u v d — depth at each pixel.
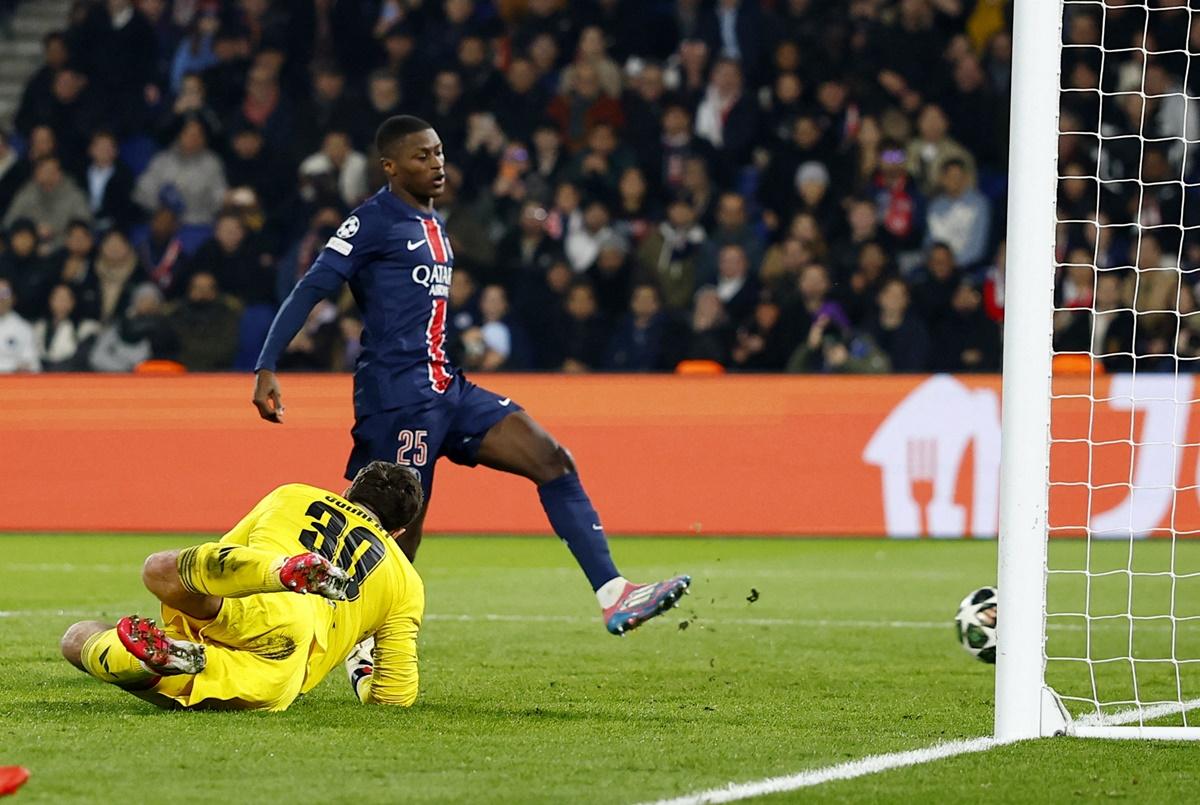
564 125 58.88
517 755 15.77
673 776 14.85
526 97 58.97
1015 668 17.17
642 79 59.00
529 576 35.66
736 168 57.78
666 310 52.59
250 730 16.66
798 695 20.67
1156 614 30.88
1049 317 17.06
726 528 44.28
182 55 62.88
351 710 18.25
